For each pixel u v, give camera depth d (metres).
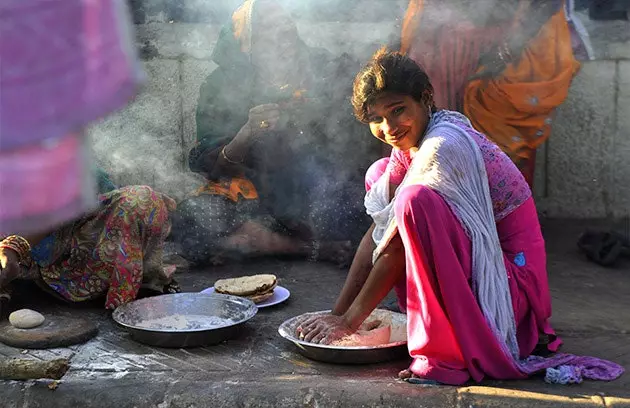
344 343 2.32
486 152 2.22
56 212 0.82
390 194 2.39
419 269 2.06
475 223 2.12
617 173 4.14
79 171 0.83
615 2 3.98
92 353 2.45
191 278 3.33
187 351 2.46
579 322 2.73
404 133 2.18
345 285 2.45
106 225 2.80
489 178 2.23
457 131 2.16
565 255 3.58
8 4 0.78
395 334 2.47
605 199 4.16
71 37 0.80
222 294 2.78
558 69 3.60
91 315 2.84
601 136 4.11
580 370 2.19
